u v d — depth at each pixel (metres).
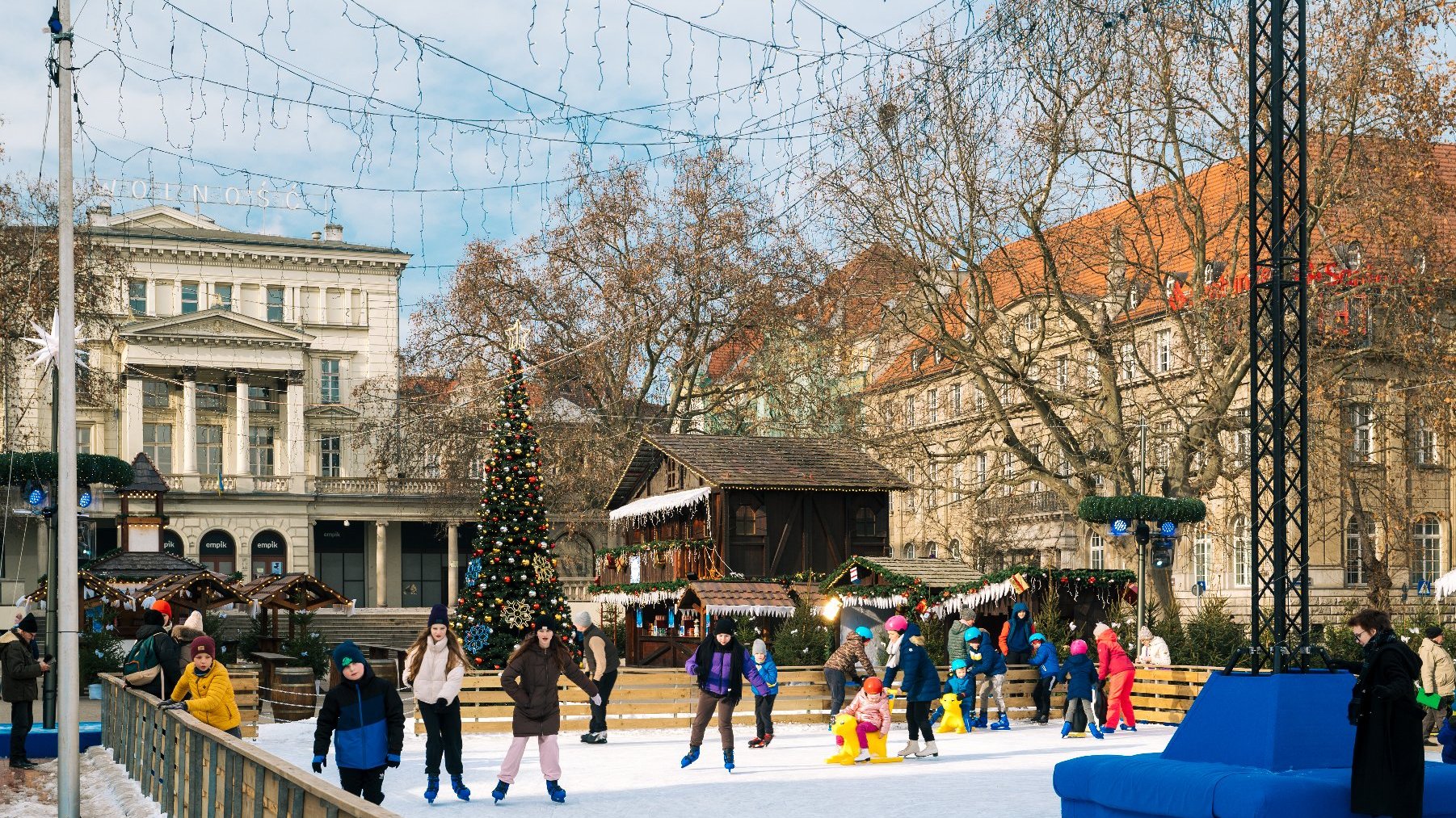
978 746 24.78
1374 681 12.77
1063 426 42.06
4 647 21.73
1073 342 45.78
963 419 46.00
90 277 57.22
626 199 62.41
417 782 19.59
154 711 16.77
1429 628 22.78
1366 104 35.88
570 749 24.41
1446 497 56.28
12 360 56.12
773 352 62.19
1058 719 30.89
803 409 60.41
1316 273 36.97
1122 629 34.94
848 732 21.81
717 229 61.28
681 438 45.00
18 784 19.92
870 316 43.97
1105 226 40.22
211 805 13.02
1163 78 31.64
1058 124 33.16
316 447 84.00
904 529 75.56
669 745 25.20
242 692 26.94
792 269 61.00
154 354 79.31
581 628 25.17
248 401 81.44
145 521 48.50
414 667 17.39
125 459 78.81
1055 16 16.55
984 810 16.50
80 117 18.44
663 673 28.11
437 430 63.69
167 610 19.91
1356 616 13.25
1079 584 35.12
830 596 37.41
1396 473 50.94
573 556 77.38
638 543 49.50
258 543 81.62
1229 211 42.97
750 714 28.59
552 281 63.34
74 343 17.23
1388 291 37.38
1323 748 13.99
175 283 82.12
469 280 63.50
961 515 68.12
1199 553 58.25
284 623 63.19
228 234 83.00
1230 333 39.34
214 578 42.06
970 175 35.91
